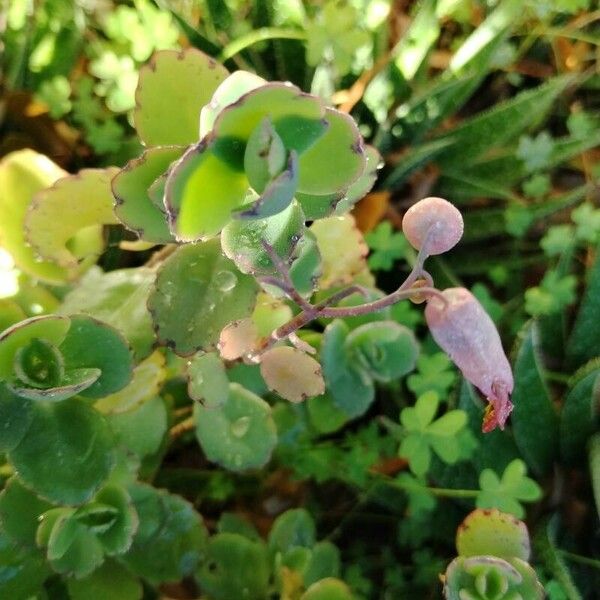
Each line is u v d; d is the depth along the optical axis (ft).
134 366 0.51
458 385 0.66
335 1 0.72
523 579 0.55
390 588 0.66
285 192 0.32
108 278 0.54
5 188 0.53
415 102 0.76
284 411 0.65
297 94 0.32
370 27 0.75
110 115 0.72
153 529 0.56
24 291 0.56
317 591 0.55
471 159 0.81
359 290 0.40
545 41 0.87
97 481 0.48
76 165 0.75
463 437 0.64
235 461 0.57
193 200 0.34
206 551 0.58
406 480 0.66
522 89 0.90
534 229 0.85
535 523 0.72
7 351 0.44
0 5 0.70
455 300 0.40
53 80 0.73
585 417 0.69
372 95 0.77
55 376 0.45
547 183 0.78
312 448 0.67
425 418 0.61
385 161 0.80
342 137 0.36
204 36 0.74
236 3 0.76
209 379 0.53
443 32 0.86
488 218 0.81
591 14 0.82
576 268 0.84
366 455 0.66
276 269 0.40
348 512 0.73
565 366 0.77
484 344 0.41
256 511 0.71
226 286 0.48
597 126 0.82
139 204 0.44
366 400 0.63
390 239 0.71
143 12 0.68
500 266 0.81
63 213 0.50
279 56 0.77
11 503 0.52
